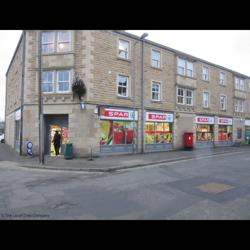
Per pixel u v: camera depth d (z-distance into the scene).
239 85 32.34
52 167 13.00
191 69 25.23
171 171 11.97
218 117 28.34
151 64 21.28
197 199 7.22
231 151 22.73
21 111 18.28
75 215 5.94
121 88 19.25
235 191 8.14
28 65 17.78
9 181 9.95
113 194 7.80
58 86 17.53
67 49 17.47
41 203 6.89
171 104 22.80
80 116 16.92
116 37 18.91
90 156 16.81
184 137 23.56
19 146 19.45
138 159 16.05
